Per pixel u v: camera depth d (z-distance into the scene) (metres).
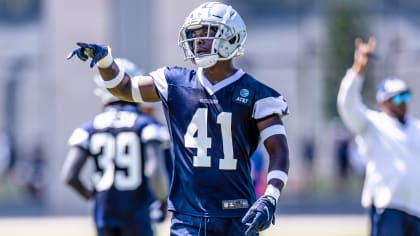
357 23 76.69
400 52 76.50
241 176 18.55
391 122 28.97
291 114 76.31
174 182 18.81
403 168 28.56
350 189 75.44
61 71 76.00
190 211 18.53
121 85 18.78
